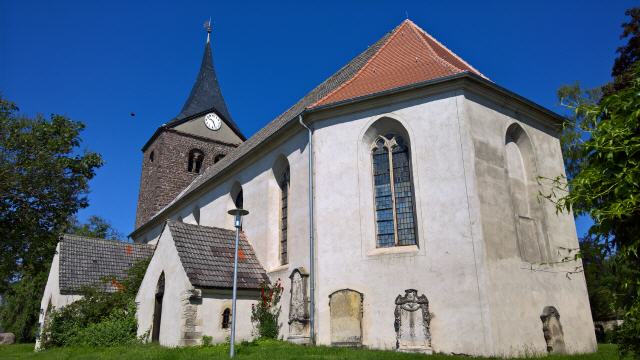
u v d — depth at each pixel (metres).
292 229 17.16
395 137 15.53
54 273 27.19
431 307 13.01
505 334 12.45
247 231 20.42
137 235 37.53
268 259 18.41
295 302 15.41
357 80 17.81
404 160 15.20
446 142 14.16
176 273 16.77
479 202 13.31
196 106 39.59
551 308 13.91
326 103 16.48
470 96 14.52
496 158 14.45
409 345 12.81
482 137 14.28
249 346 14.19
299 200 17.03
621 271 4.83
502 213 13.87
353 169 15.51
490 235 13.21
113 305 21.20
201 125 38.53
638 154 4.64
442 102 14.55
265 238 18.81
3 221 18.33
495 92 14.95
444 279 13.08
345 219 15.12
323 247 15.19
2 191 17.81
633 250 4.54
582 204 5.07
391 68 17.48
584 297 15.62
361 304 13.95
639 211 4.59
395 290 13.64
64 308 21.73
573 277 15.55
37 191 18.59
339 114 16.25
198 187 25.98
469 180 13.52
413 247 14.02
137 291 21.50
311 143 16.52
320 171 16.00
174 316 16.14
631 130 4.69
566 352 13.79
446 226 13.48
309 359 10.95
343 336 13.95
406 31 19.75
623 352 5.00
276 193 19.44
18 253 18.83
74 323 20.86
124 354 14.10
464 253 13.02
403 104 15.18
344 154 15.78
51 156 18.72
